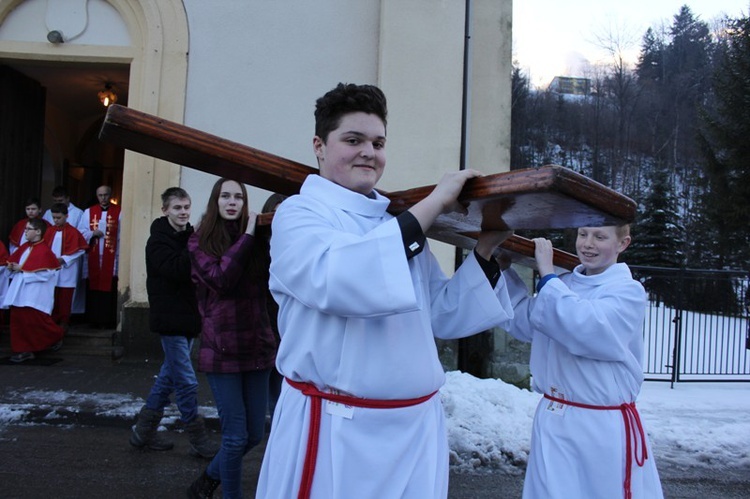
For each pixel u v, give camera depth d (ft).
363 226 4.91
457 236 6.17
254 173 5.32
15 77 25.36
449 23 21.53
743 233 71.36
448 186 4.43
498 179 4.15
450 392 18.42
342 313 4.30
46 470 13.01
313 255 4.44
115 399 17.49
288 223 4.81
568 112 130.72
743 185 69.56
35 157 27.22
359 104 5.03
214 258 9.70
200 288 10.08
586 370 7.55
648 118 128.98
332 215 4.83
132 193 22.25
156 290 12.96
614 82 132.05
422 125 21.29
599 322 7.18
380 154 5.13
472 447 15.08
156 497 11.83
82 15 22.52
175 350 13.08
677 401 21.20
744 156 69.62
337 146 5.05
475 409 17.29
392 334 4.73
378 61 22.24
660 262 73.31
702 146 74.64
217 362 9.70
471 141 22.66
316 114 5.32
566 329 7.22
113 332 23.22
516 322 8.14
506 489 13.28
